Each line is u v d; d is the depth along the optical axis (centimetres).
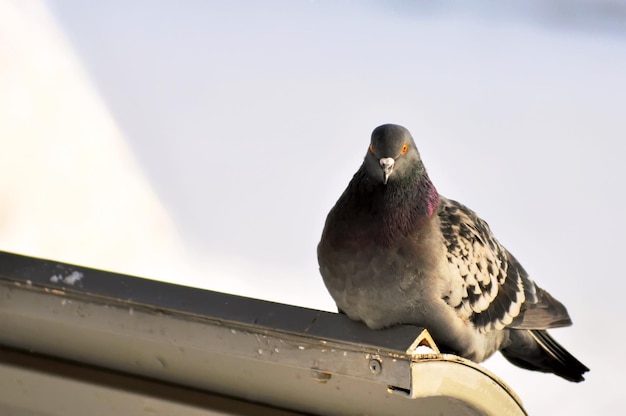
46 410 439
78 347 421
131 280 390
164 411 423
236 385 415
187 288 389
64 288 386
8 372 429
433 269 550
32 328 418
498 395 394
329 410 413
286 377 399
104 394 421
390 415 409
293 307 382
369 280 546
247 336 375
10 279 391
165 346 401
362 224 543
